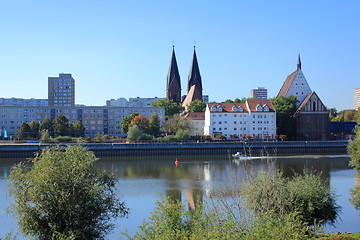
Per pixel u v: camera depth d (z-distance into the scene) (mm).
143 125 181875
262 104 193750
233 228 25984
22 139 184875
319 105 193500
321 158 132750
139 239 28938
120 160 133375
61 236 33656
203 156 146000
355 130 78188
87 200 37281
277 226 26625
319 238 31188
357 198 52844
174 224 29266
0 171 100438
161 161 128875
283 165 110812
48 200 36031
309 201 43094
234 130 189500
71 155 38312
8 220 51344
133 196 67000
